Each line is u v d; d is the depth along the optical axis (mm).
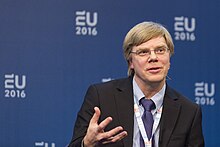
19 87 6387
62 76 6449
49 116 6422
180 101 4281
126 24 6539
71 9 6469
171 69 6566
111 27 6516
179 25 6578
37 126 6410
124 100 4219
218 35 6613
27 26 6406
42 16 6434
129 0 6547
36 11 6426
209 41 6613
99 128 3703
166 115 4188
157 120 4145
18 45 6387
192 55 6594
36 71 6410
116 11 6531
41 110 6410
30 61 6406
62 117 6438
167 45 4066
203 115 6578
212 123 6574
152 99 4184
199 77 6598
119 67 6531
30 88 6402
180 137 4145
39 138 6410
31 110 6398
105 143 3824
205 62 6605
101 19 6508
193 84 6594
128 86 4273
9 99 6375
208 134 6570
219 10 6605
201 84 6598
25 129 6395
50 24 6438
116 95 4258
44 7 6434
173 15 6578
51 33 6434
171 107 4219
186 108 4262
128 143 4066
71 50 6465
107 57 6512
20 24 6398
